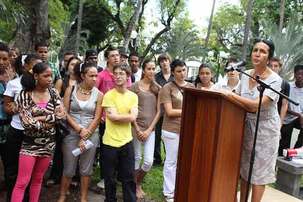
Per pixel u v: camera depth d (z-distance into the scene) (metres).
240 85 3.73
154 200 5.07
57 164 5.19
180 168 3.25
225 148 3.16
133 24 17.62
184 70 4.89
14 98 4.23
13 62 5.03
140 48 24.70
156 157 6.73
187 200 3.25
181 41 19.80
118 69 4.43
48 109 4.01
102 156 4.40
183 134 3.22
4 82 4.56
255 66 3.56
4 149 4.39
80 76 4.73
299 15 17.52
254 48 3.56
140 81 5.09
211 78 5.36
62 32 16.88
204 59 19.95
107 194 4.40
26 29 9.81
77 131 4.53
